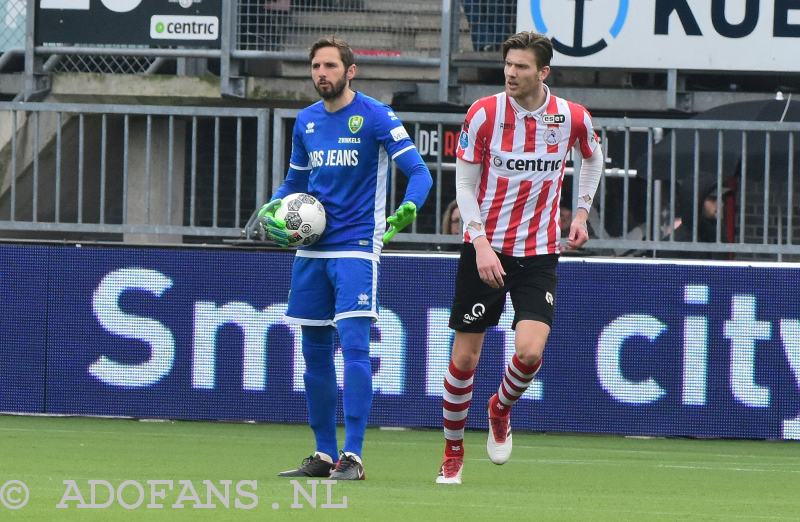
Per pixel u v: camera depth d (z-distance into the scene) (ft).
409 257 100.89
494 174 63.52
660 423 99.35
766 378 98.32
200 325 102.99
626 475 74.74
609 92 130.31
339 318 65.72
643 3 119.55
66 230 106.22
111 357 104.12
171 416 103.40
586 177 66.18
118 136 119.75
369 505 53.52
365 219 66.23
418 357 100.99
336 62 65.67
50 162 120.16
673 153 101.24
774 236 106.11
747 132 101.19
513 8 124.88
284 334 102.12
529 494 61.21
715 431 98.68
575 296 99.96
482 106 63.26
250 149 127.85
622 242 102.17
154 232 105.40
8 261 105.29
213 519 48.44
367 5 130.00
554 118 63.41
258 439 92.53
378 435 98.32
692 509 55.83
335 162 66.13
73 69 139.54
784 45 118.52
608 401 99.81
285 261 101.96
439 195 104.27
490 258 61.57
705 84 133.69
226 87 126.93
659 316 99.19
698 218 103.35
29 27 127.65
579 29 120.16
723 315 98.58
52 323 104.68
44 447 83.82
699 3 119.03
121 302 103.91
